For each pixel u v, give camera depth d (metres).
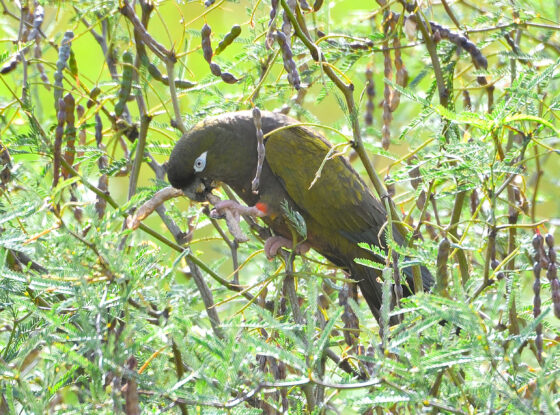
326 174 8.91
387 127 8.89
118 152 11.22
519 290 6.79
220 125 8.86
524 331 5.03
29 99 7.55
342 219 9.02
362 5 12.74
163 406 6.00
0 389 5.38
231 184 9.37
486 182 6.84
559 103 6.80
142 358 5.86
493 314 5.00
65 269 5.39
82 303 5.34
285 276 7.32
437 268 6.14
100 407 5.06
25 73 7.71
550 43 10.59
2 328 7.28
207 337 5.04
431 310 4.94
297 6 6.84
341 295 7.18
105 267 5.32
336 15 12.67
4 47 11.09
